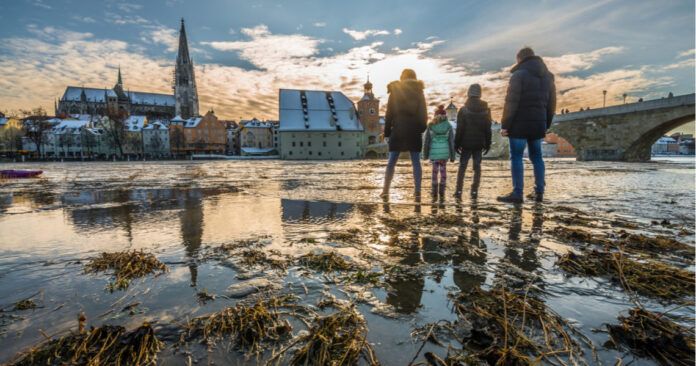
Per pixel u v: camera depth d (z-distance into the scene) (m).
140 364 0.92
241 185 6.73
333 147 75.81
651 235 2.41
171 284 1.46
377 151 74.12
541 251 1.99
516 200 4.25
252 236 2.35
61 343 1.00
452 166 18.50
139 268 1.63
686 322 1.13
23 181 8.27
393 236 2.36
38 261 1.78
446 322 1.13
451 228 2.63
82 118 95.69
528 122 4.16
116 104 107.44
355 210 3.54
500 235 2.39
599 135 34.53
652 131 30.67
